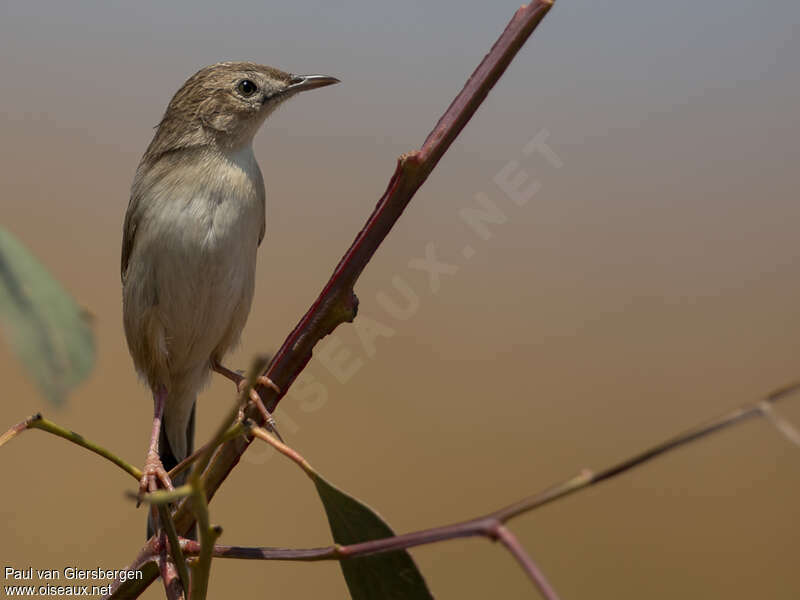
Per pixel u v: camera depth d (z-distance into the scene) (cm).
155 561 388
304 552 310
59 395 153
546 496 244
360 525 347
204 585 290
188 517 382
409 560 345
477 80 364
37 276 163
